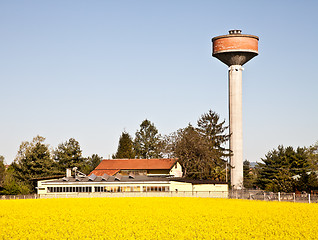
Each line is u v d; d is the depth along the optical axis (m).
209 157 105.94
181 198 64.44
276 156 113.25
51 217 42.47
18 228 36.25
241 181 93.12
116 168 99.25
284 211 46.00
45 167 103.19
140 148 152.50
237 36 92.19
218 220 39.72
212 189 76.50
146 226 36.50
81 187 76.25
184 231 34.53
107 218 41.22
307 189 76.62
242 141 94.19
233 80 94.75
